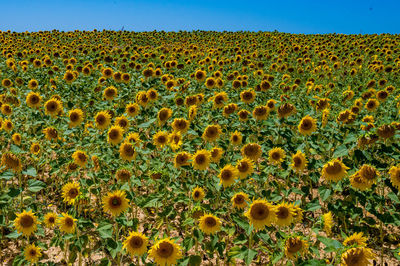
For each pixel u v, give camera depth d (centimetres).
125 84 1049
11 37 2747
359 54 2019
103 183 505
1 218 351
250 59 1778
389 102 849
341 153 429
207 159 423
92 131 557
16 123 700
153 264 302
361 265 244
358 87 1088
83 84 1037
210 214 333
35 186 373
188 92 881
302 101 870
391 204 509
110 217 471
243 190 401
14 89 881
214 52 1886
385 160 589
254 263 407
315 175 438
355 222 467
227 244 419
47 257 398
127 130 597
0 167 378
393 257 420
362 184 376
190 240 322
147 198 398
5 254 408
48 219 350
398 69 1400
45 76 1226
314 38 2916
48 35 3080
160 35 3556
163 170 430
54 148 571
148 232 451
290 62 1795
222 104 699
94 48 1973
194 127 593
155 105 771
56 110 605
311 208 350
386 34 3114
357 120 700
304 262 255
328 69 1437
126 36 3300
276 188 447
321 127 590
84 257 370
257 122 628
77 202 365
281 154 454
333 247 268
